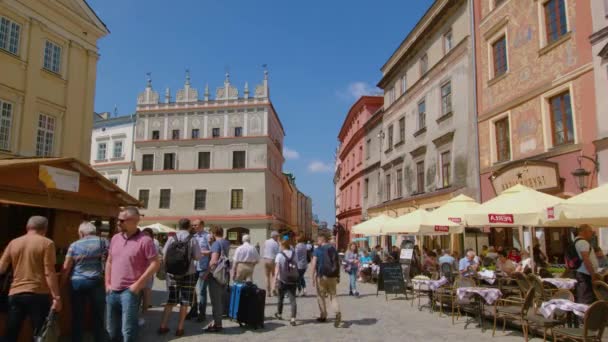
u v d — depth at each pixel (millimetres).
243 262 9992
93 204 11898
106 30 22188
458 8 21594
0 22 17109
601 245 12398
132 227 6215
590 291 7934
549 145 14953
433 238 23859
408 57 28312
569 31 14195
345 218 50219
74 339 6734
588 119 13281
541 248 15375
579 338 6324
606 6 12852
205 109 46062
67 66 20172
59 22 19734
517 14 17000
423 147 24922
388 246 30594
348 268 15812
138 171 45438
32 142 18172
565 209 7758
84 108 21000
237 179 44219
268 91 45812
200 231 9867
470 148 19828
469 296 9297
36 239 6336
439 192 22438
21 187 9609
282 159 55719
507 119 17562
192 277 8555
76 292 6758
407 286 16297
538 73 15664
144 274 5957
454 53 21734
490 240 18594
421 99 25844
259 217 42688
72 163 10727
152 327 9086
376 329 9172
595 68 13094
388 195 32219
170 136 46125
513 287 11414
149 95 47062
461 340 8133
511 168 16266
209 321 9844
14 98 17547
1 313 6844
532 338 8227
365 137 39844
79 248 6859
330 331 8953
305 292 15445
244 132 45188
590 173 13031
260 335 8508
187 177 44844
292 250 10031
